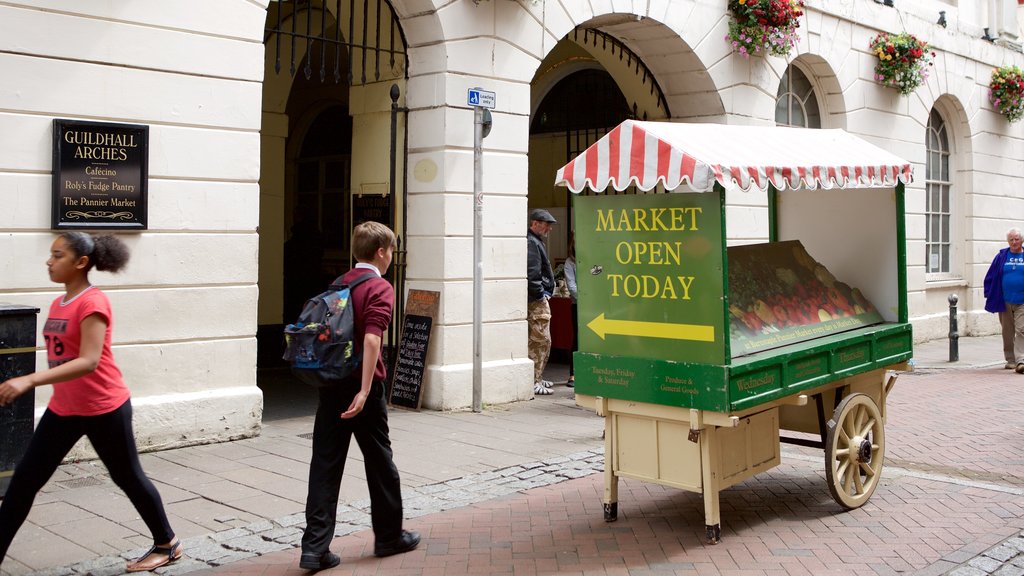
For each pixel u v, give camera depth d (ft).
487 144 30.40
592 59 44.57
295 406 30.09
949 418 29.63
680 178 16.51
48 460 14.58
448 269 29.45
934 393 34.65
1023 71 58.39
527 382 31.53
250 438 25.04
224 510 18.84
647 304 17.61
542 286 32.89
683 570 15.89
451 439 25.44
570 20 33.01
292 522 18.12
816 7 43.96
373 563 16.08
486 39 30.30
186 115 23.81
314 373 15.07
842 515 19.10
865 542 17.38
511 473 22.07
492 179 30.55
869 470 20.11
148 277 23.21
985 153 57.62
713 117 39.73
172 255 23.61
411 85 30.14
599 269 18.29
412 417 28.40
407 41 30.07
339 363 15.10
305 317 15.35
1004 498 20.33
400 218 30.63
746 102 40.55
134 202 22.90
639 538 17.58
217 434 24.39
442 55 29.25
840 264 23.17
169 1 23.47
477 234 29.12
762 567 16.06
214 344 24.44
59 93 21.85
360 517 18.62
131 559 16.07
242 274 24.93
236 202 24.75
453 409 29.45
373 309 15.31
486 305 30.45
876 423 20.25
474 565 16.06
